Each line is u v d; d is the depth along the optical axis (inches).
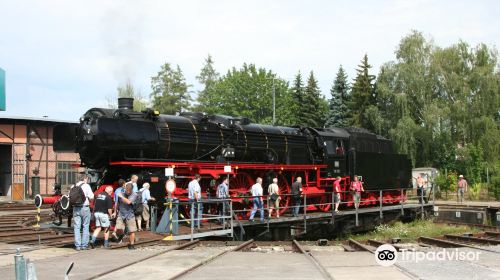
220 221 765.3
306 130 1012.5
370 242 738.2
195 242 611.2
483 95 1740.9
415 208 1139.9
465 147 1739.7
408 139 1771.7
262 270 419.8
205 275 394.9
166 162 732.7
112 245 564.1
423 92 1806.1
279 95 2861.7
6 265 438.6
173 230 635.5
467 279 378.3
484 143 1717.5
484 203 1411.2
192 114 821.9
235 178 840.3
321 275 394.9
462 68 1829.5
